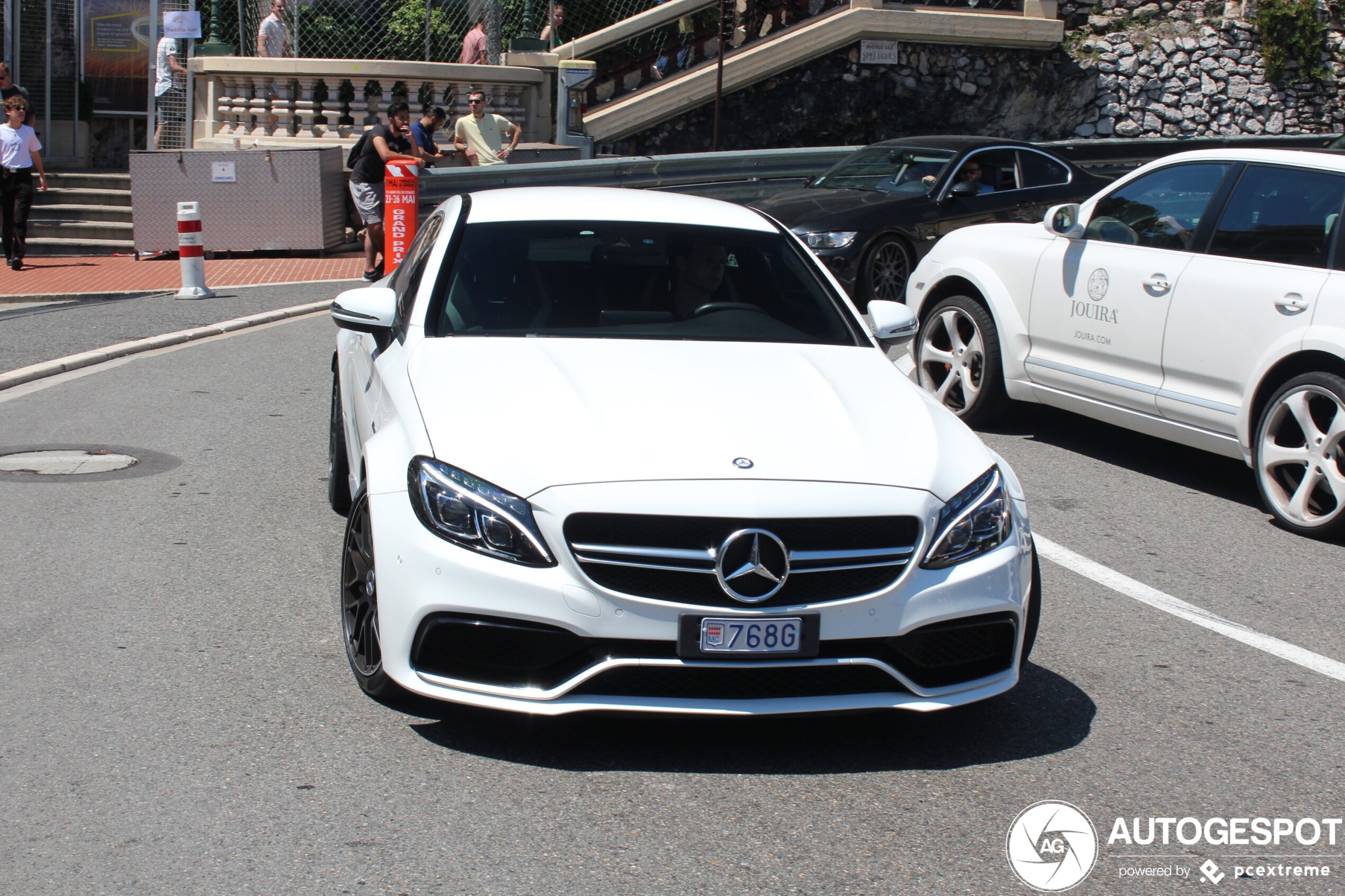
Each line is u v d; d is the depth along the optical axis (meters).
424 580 3.56
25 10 19.84
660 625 3.49
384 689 3.88
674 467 3.60
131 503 6.17
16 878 2.98
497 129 17.81
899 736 3.93
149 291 13.66
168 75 19.41
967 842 3.31
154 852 3.11
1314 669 4.61
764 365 4.38
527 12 20.12
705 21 21.86
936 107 23.09
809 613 3.52
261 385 9.16
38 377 9.24
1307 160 6.52
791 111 22.34
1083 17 24.42
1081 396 7.48
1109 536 6.18
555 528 3.49
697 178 17.91
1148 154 18.88
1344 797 3.64
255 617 4.73
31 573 5.14
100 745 3.66
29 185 15.30
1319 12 24.69
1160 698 4.30
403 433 3.88
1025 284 7.79
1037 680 4.41
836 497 3.59
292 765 3.58
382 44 18.47
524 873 3.07
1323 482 6.25
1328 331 6.08
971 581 3.70
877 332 4.90
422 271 4.96
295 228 16.53
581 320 4.66
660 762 3.69
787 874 3.12
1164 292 6.90
